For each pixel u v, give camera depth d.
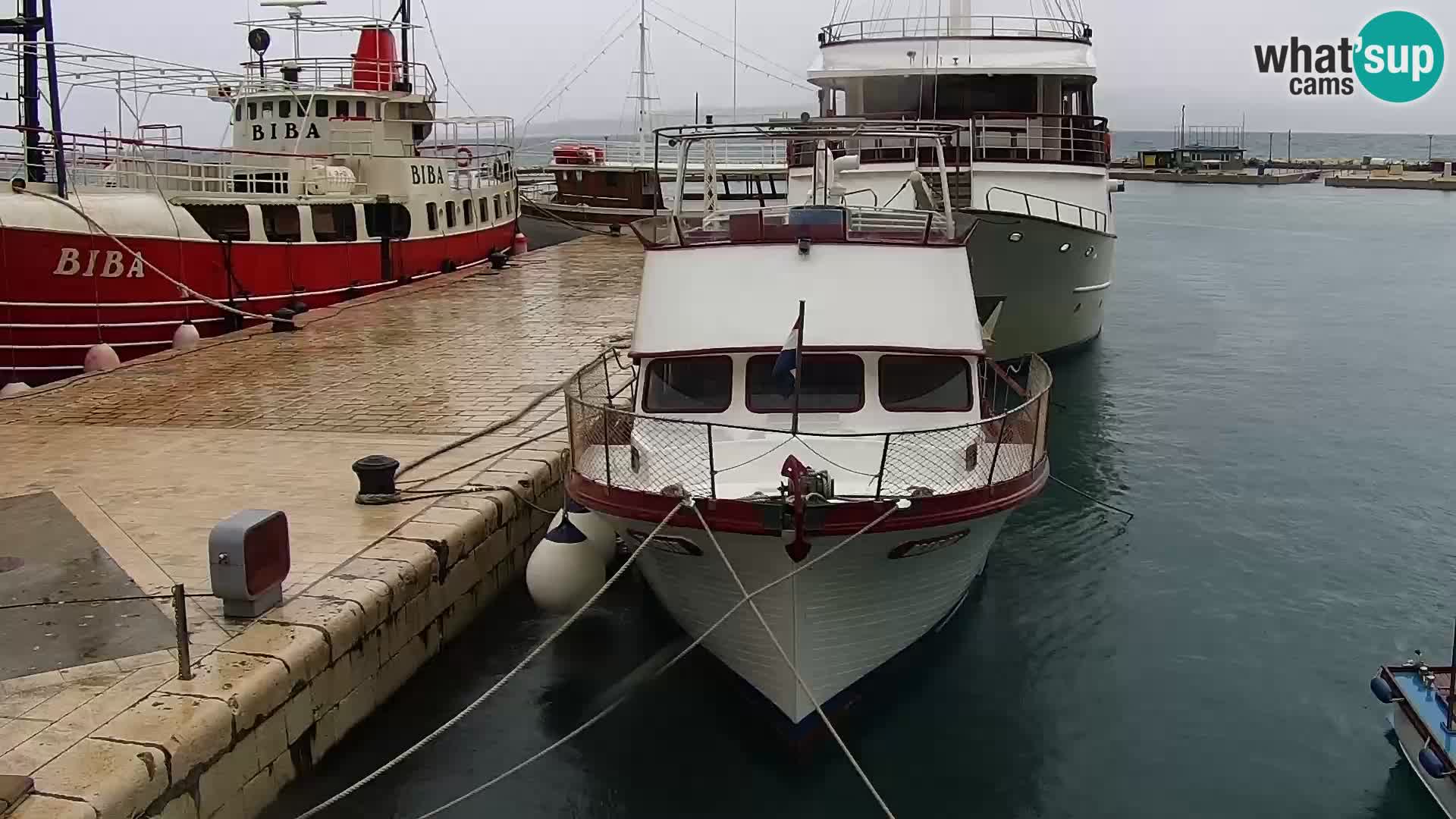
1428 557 13.44
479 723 9.52
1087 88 22.98
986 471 9.34
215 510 11.16
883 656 9.55
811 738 9.15
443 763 8.94
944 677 10.48
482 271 31.42
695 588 9.41
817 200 13.46
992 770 8.98
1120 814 8.43
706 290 10.30
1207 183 110.94
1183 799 8.62
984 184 21.30
